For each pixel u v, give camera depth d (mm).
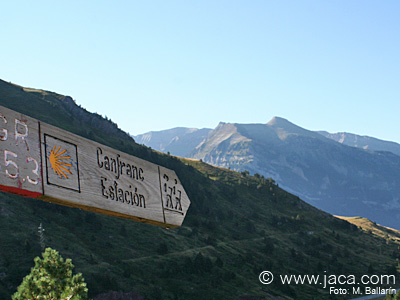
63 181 4453
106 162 5039
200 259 175625
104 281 140375
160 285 152250
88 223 182625
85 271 143875
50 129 4430
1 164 3936
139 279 151625
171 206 6023
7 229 151875
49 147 4379
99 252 163125
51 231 163375
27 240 144000
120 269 154125
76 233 171625
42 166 4277
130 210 5262
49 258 16500
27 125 4219
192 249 195125
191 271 167750
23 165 4113
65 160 4520
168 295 146875
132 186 5371
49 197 4281
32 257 138000
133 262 163500
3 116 4023
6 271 128125
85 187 4699
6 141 4012
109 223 190750
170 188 6082
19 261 134625
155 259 171500
